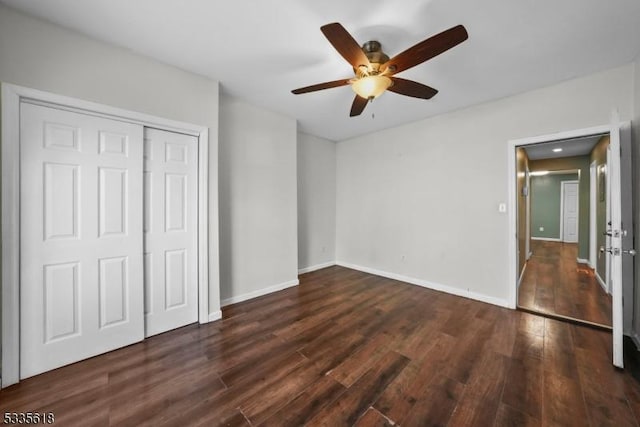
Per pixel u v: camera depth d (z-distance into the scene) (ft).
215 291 8.43
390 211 13.08
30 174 5.51
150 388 5.21
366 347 6.72
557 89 8.18
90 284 6.27
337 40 4.64
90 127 6.24
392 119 11.67
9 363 5.23
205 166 8.10
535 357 6.22
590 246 14.11
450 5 5.00
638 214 6.85
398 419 4.42
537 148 13.21
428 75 7.70
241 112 9.90
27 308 5.49
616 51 6.49
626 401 4.79
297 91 6.24
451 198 10.75
